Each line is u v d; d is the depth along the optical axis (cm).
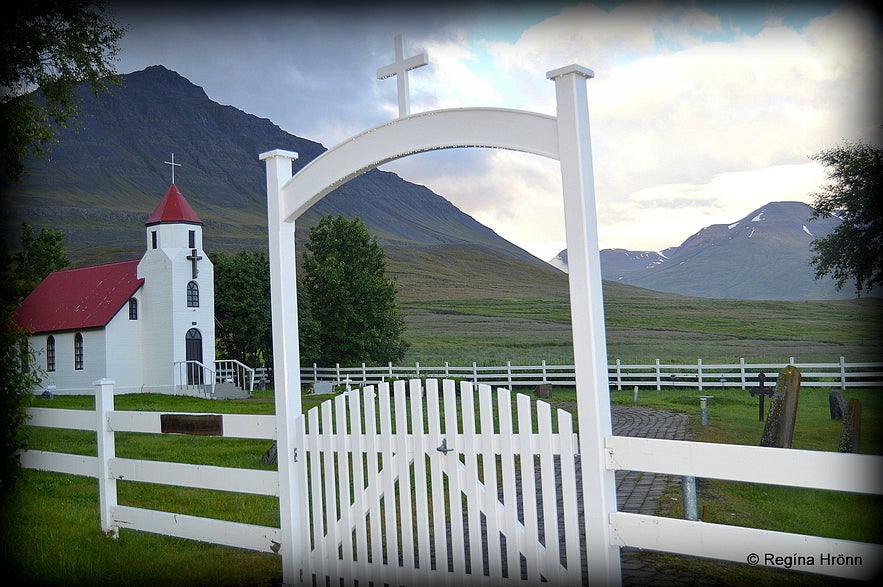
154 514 751
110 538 788
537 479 1009
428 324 9781
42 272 6156
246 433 667
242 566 704
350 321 5772
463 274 14225
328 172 603
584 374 474
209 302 4056
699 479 1030
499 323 9744
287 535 631
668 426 1769
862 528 845
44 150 2141
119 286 4094
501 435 511
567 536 484
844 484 394
